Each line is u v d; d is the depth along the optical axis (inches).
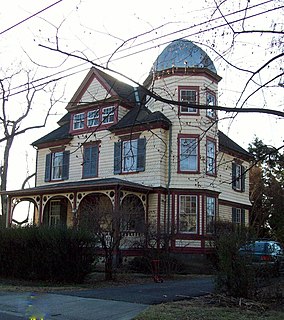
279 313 406.9
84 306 454.3
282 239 645.9
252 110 292.4
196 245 954.1
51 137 1237.7
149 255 784.9
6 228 736.3
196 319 380.2
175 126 992.9
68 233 655.8
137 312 420.2
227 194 1131.9
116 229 703.1
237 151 1123.9
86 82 1154.7
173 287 609.9
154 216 965.8
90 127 1130.7
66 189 1018.1
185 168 986.1
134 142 1034.1
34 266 671.8
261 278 480.7
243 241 486.0
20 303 475.5
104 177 1079.6
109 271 701.3
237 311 416.2
